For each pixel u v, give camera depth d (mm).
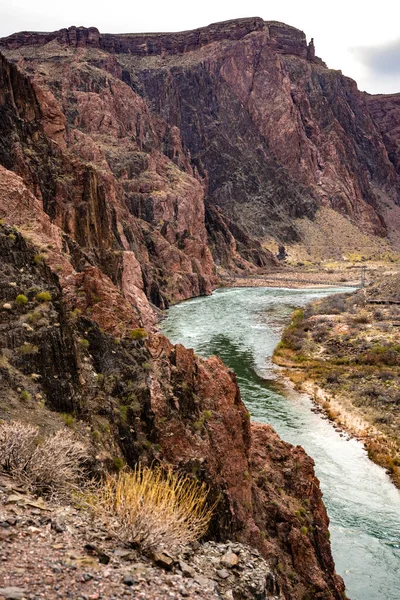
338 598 20844
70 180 83312
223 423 20969
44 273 18125
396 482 33656
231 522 17547
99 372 17969
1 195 40781
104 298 20984
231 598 9305
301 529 20938
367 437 41219
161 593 8031
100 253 74500
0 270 16406
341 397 51469
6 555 7945
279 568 19000
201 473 17328
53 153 85000
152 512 9547
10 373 14086
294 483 23469
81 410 15305
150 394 18156
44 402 14336
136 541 9203
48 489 10703
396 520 28969
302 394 52812
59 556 8211
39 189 76188
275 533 20609
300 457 25188
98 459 13766
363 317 85562
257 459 23766
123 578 8086
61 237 49969
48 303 16219
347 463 36531
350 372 60062
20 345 14797
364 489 32656
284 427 43406
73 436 13766
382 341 70625
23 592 7035
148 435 17391
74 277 21562
